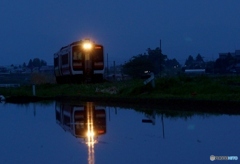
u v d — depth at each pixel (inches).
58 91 1715.1
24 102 1519.4
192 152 558.6
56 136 717.3
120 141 644.7
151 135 693.9
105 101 1330.0
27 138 705.6
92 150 580.7
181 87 1251.8
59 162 515.5
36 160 533.0
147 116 940.6
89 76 1819.6
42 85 2020.2
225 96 1034.7
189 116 900.0
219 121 812.6
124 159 521.7
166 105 1102.4
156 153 555.5
